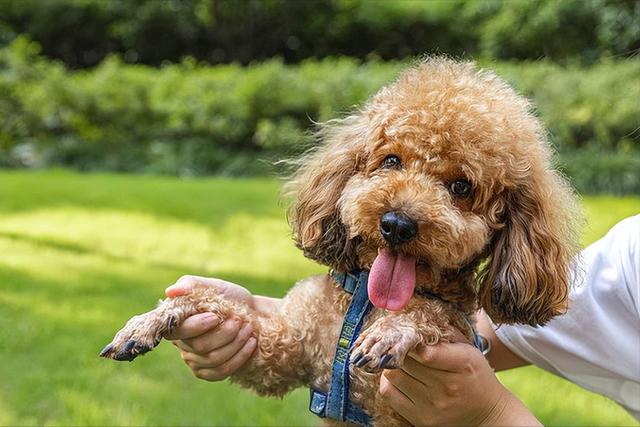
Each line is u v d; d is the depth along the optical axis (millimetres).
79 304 4941
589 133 12375
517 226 2021
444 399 1852
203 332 2016
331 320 2129
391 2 17859
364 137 2145
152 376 3918
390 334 1755
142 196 9453
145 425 3355
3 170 13109
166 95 14234
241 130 13930
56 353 4109
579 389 3941
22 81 13836
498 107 2021
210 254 6461
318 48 18750
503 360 2506
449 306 2031
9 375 3832
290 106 13719
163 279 5598
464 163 1941
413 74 2135
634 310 2211
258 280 5543
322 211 2178
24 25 18078
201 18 18219
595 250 2340
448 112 1955
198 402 3611
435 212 1862
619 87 12195
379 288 1865
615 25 14891
